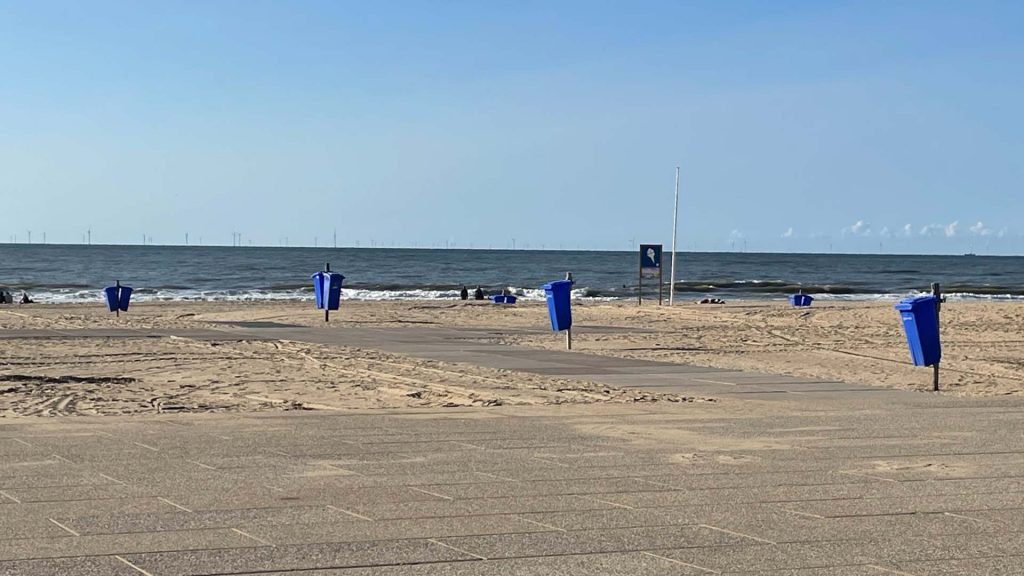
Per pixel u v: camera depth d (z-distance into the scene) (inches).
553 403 503.2
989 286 3432.6
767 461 332.8
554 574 207.5
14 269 4074.8
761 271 5098.4
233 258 5979.3
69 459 327.3
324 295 1204.5
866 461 333.7
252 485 290.4
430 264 5472.4
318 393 549.6
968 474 312.8
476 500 273.7
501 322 1231.5
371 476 305.0
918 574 209.9
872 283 3722.9
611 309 1455.5
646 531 242.2
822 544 232.2
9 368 661.9
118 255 6368.1
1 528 238.8
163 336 925.8
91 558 214.7
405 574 206.2
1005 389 607.8
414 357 753.0
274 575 204.8
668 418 437.4
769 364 748.0
